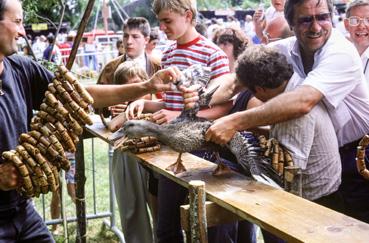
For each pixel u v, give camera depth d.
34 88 2.21
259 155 2.00
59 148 1.86
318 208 1.64
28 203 2.20
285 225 1.51
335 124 2.28
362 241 1.40
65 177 4.08
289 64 2.21
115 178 3.47
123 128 2.05
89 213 4.65
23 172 1.81
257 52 2.19
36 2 4.11
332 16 2.32
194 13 2.80
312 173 2.16
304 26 2.27
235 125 1.97
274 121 2.03
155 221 3.37
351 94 2.35
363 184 2.45
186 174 2.04
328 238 1.42
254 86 2.21
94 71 11.76
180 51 2.83
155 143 2.40
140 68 3.15
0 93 2.02
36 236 2.20
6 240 2.08
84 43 14.98
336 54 2.21
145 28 4.02
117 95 2.37
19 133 2.07
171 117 2.50
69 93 1.90
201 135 1.98
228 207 1.71
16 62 2.15
